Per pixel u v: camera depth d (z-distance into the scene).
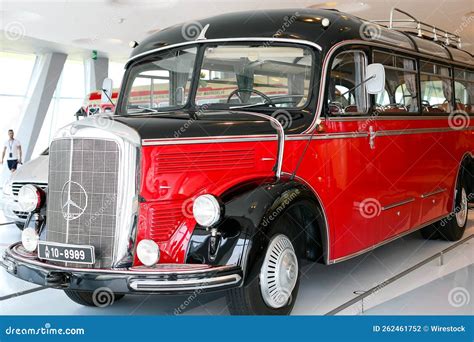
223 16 4.02
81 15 10.39
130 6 9.79
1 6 9.53
